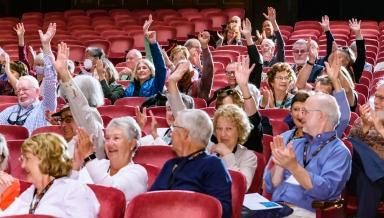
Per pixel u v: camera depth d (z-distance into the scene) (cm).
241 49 1448
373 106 666
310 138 519
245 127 545
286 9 2086
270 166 538
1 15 2277
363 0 2178
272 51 1171
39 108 759
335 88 610
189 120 475
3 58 1038
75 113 560
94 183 494
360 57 1040
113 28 1883
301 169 487
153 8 2236
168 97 617
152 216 429
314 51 846
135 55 1126
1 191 457
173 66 1020
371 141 576
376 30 1791
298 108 575
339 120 570
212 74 857
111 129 505
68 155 439
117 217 438
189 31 1852
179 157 481
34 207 434
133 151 509
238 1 2144
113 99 934
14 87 927
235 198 476
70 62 1011
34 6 2336
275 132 695
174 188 468
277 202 515
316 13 2227
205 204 424
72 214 426
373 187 569
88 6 2270
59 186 431
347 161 507
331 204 503
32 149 430
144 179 501
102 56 1040
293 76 794
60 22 1961
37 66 1012
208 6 2188
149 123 748
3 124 748
